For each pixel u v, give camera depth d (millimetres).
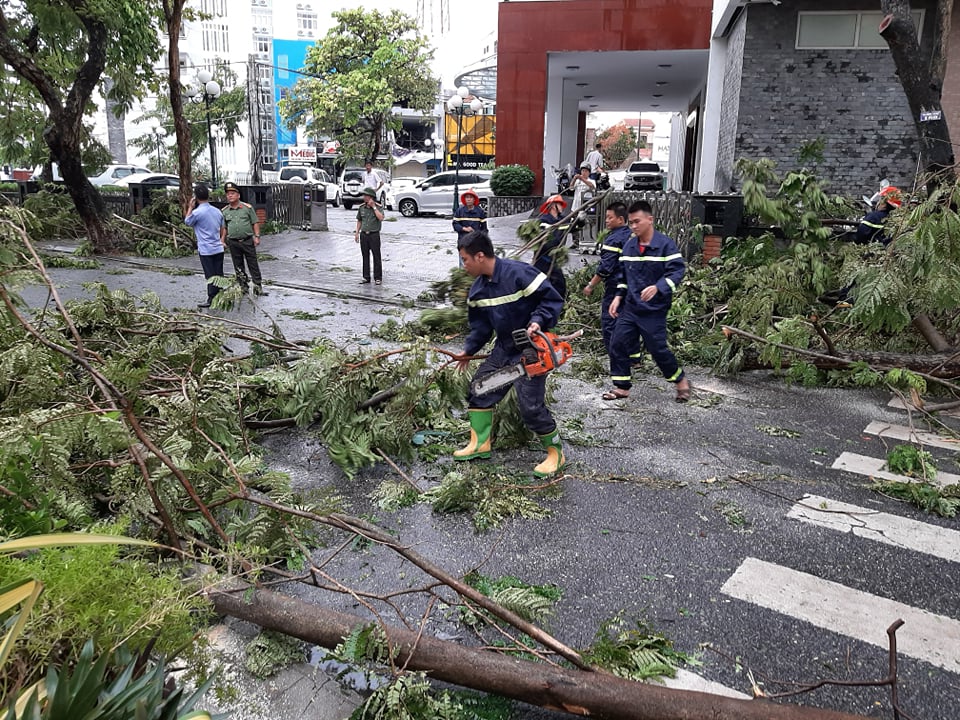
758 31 13812
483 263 4418
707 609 3307
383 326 8352
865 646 3061
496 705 2674
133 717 1759
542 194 22781
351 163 42000
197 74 22094
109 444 3172
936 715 2674
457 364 5234
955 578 3611
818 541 3955
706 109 17172
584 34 21297
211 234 10320
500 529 4035
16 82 16812
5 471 2895
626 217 6652
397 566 3609
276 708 2652
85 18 14391
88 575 2145
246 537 3408
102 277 12602
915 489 4410
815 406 6363
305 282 12406
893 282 6074
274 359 5914
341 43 39344
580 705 2488
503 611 2791
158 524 3318
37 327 4410
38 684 1838
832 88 13766
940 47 8148
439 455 5121
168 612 2297
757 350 7117
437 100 43969
